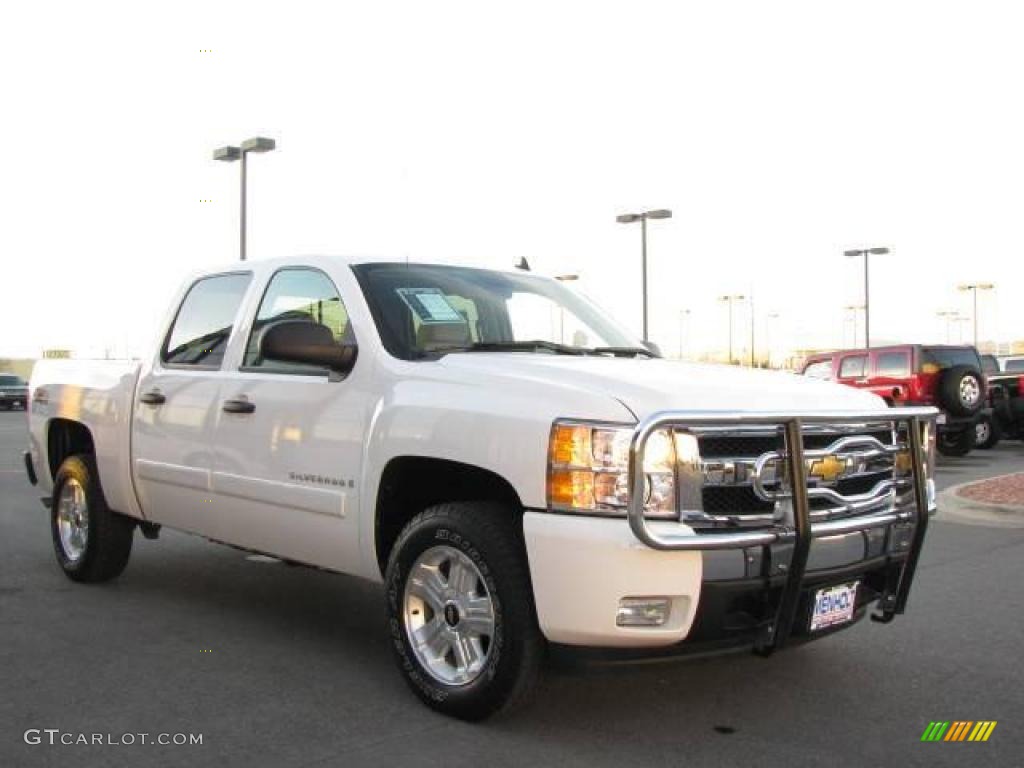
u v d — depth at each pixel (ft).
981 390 58.65
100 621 19.01
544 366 14.01
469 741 13.10
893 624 19.30
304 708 14.33
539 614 12.44
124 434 20.27
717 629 12.39
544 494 12.43
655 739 13.25
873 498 13.83
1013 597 21.70
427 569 14.28
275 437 16.58
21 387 150.51
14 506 34.42
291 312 17.48
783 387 13.99
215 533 18.37
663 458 12.07
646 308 125.70
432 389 14.21
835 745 13.15
